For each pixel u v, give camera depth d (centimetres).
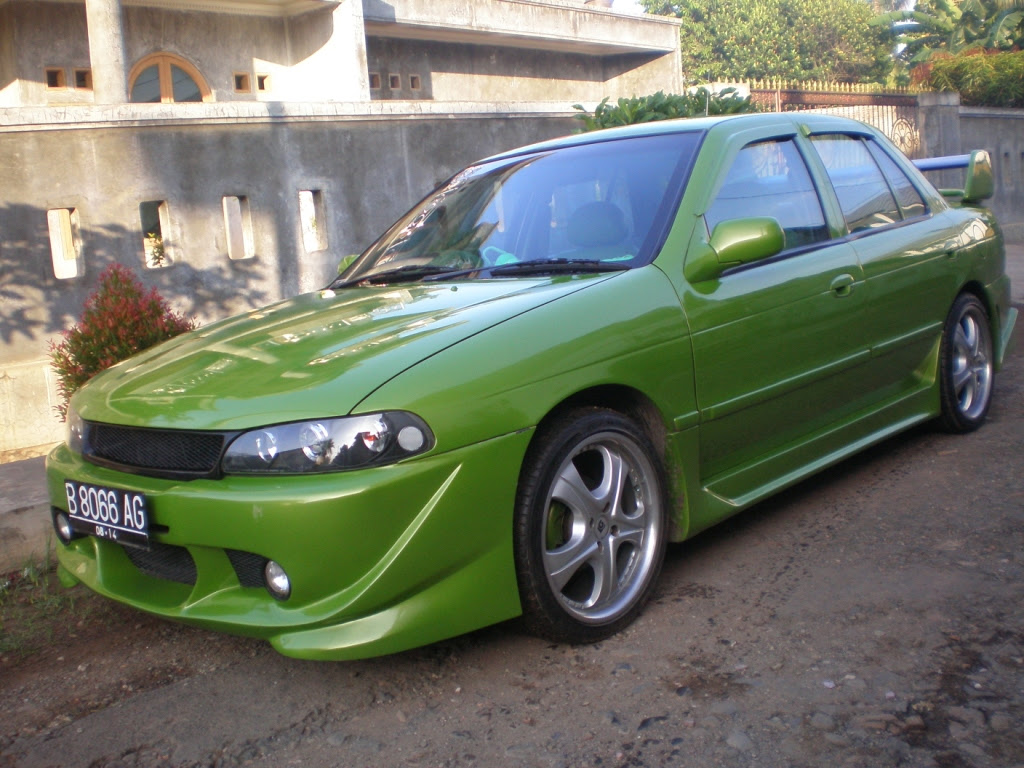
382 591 246
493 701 262
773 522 377
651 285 312
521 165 400
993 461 427
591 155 382
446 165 952
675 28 1831
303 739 253
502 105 992
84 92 1182
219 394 267
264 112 809
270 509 243
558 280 317
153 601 276
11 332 686
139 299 510
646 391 300
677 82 1838
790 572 329
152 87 1252
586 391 290
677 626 296
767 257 339
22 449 683
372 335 286
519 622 286
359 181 883
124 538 270
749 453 348
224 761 246
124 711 276
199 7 1273
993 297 484
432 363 260
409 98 1576
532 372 271
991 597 297
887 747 227
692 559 348
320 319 317
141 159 742
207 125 779
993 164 1630
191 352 312
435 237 390
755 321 336
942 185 1452
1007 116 1656
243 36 1327
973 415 472
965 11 3241
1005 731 229
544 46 1716
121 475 274
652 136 379
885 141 462
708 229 336
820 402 373
